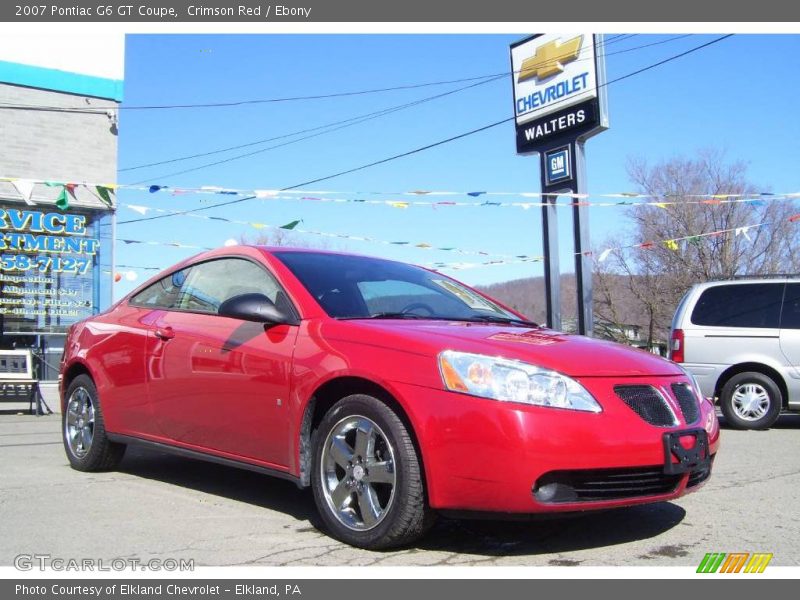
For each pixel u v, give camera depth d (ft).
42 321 39.63
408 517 11.47
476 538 12.76
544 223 57.57
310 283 14.65
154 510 14.66
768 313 29.35
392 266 17.04
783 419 33.76
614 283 130.72
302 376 12.98
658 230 104.73
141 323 17.25
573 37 54.65
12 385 34.32
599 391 11.46
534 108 57.67
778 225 95.61
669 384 12.41
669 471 11.50
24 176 39.22
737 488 16.97
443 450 11.16
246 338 14.33
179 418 15.58
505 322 15.61
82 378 18.90
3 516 14.11
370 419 12.03
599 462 10.96
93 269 41.01
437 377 11.46
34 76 39.73
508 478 10.78
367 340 12.53
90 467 18.49
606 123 52.95
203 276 16.67
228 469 19.16
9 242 38.83
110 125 41.78
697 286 31.01
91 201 40.81
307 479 12.99
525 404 11.00
